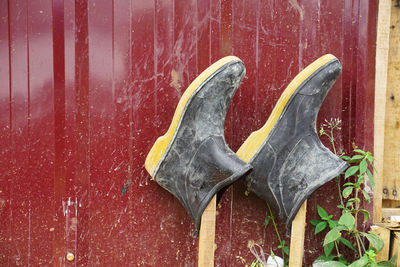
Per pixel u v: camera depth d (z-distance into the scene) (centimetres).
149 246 155
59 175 148
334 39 162
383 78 165
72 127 147
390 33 169
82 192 150
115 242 152
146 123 152
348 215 142
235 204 161
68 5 145
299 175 142
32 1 144
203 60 154
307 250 166
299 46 161
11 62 145
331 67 140
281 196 144
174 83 153
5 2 144
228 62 134
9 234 149
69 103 147
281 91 161
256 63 159
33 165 148
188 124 136
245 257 162
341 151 162
